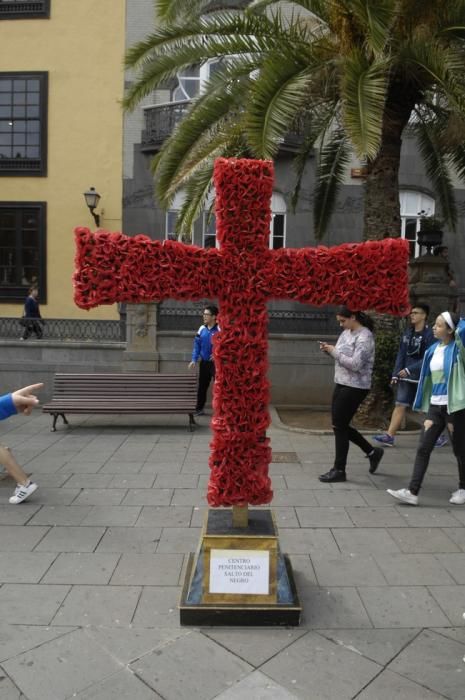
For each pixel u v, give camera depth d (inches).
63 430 310.0
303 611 125.6
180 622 119.3
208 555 119.7
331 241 561.9
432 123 374.3
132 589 134.5
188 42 292.0
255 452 122.8
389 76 276.2
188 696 98.5
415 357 261.9
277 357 399.9
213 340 123.0
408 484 214.4
